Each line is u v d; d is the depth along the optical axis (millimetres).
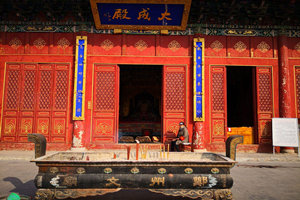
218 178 3299
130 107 17047
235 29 9195
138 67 16203
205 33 9156
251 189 4242
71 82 8891
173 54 9070
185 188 3307
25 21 9062
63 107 8797
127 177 3279
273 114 8891
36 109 8781
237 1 8406
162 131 8891
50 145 8602
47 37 9062
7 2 8492
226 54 9125
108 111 8812
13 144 8617
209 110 8883
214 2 8578
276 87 9016
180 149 8617
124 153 4203
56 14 8945
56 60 8961
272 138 8398
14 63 8945
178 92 8961
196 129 8523
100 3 8203
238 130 9031
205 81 8992
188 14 8484
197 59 8922
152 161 3289
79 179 3256
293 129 8242
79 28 9000
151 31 9070
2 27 9047
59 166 3295
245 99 13383
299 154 8094
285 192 4059
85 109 8711
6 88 8859
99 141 8680
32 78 8914
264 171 5891
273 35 9203
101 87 8898
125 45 9047
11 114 8766
